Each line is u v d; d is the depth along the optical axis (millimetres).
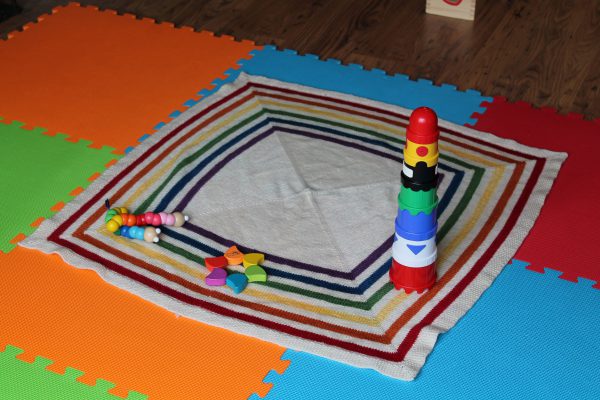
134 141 2072
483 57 2305
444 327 1564
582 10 2473
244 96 2188
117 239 1774
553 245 1741
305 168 1950
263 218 1822
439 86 2211
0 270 1720
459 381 1484
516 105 2131
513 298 1631
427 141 1443
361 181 1905
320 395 1466
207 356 1537
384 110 2129
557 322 1583
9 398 1476
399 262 1605
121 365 1526
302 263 1716
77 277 1699
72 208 1855
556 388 1469
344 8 2541
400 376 1479
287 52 2367
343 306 1621
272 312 1609
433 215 1551
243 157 1993
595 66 2246
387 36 2414
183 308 1614
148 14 2561
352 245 1750
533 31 2396
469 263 1696
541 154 1961
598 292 1639
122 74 2309
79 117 2158
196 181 1925
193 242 1770
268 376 1499
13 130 2121
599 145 1994
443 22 2459
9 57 2398
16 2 2654
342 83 2238
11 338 1583
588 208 1824
